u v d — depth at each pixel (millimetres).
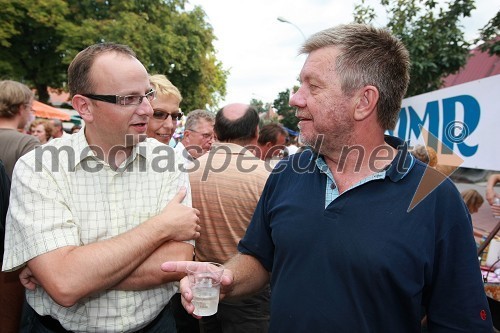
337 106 1214
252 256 1517
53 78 15453
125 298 1431
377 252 1121
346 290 1158
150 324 1529
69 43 13477
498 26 4867
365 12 5688
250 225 1554
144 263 1401
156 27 15000
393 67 1218
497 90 2332
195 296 1263
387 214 1156
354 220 1175
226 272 1385
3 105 2717
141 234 1357
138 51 14039
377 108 1231
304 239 1234
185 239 1445
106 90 1373
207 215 2264
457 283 1129
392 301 1126
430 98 3029
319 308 1183
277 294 1289
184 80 17219
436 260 1148
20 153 2709
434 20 5270
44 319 1438
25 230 1297
